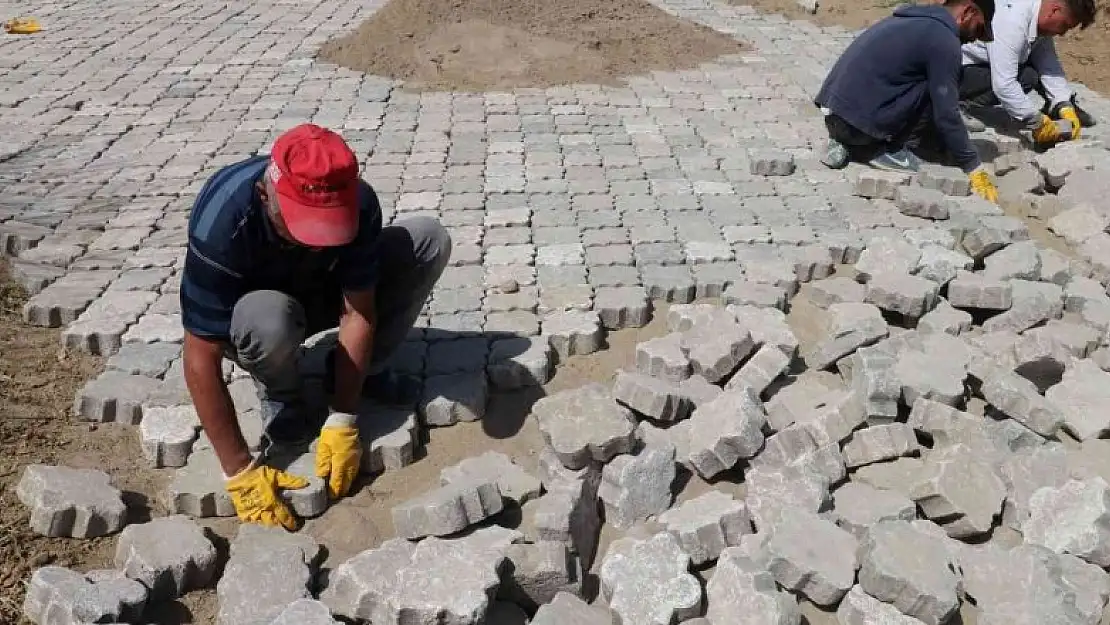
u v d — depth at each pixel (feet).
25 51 27.02
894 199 18.39
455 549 9.40
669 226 17.04
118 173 18.99
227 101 23.21
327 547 10.25
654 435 11.69
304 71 25.46
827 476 11.17
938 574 9.34
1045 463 11.23
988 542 10.77
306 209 8.97
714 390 12.50
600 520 10.89
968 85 23.08
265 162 9.83
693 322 13.87
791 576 9.63
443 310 14.26
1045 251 16.40
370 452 11.25
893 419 11.96
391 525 10.67
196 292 9.68
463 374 12.62
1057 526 10.42
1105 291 15.92
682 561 9.49
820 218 17.53
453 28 27.40
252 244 9.56
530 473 11.45
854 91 19.29
